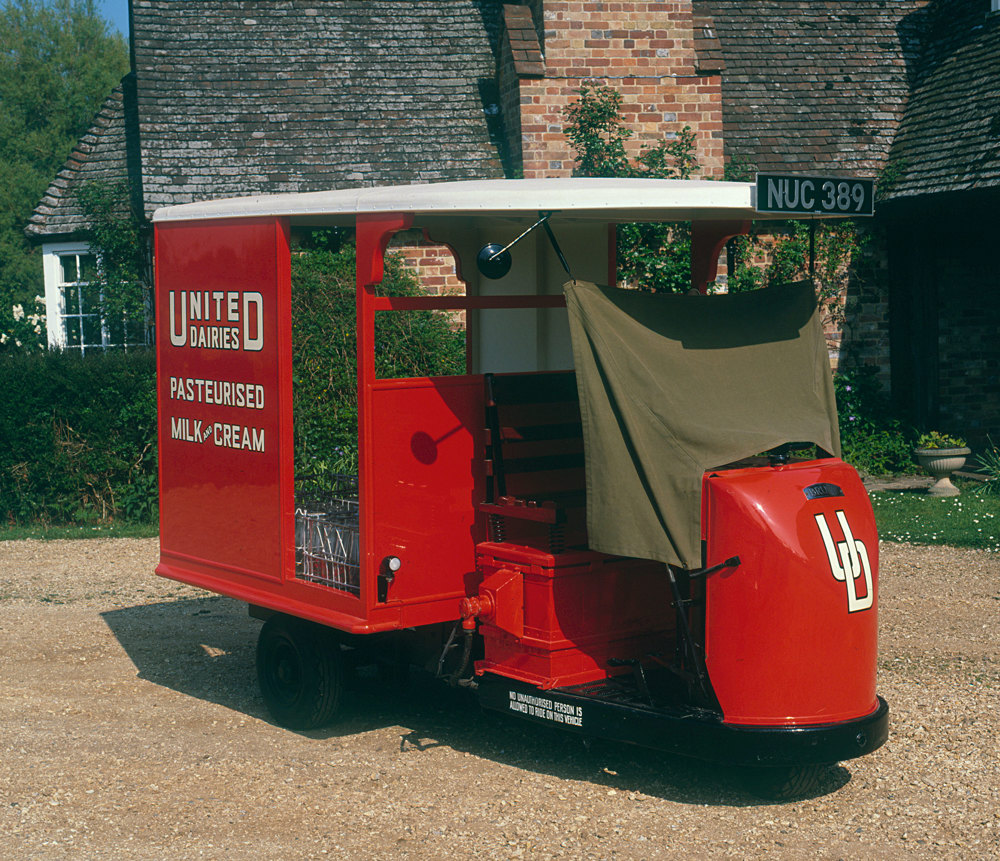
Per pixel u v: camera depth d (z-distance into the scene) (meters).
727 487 5.24
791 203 5.52
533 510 5.84
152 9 16.58
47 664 8.15
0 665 8.12
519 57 15.00
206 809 5.53
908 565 10.58
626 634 5.93
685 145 15.28
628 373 5.48
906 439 16.05
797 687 5.20
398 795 5.68
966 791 5.67
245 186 14.95
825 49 17.59
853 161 16.17
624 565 5.90
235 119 15.58
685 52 15.29
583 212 6.04
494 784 5.82
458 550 6.23
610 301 5.61
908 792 5.66
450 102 16.14
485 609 5.82
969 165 14.41
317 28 16.75
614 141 15.07
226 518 7.01
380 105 16.00
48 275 16.23
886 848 5.03
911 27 18.08
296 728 6.73
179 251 7.26
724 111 16.59
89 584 10.66
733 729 5.16
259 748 6.41
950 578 10.09
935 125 15.88
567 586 5.73
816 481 5.42
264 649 6.93
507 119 15.70
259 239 6.56
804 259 15.77
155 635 8.93
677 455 5.37
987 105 15.10
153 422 13.41
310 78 16.16
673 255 14.93
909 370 16.39
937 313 15.79
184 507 7.39
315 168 15.24
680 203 5.45
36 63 39.19
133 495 13.42
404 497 6.02
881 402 16.14
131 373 13.29
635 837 5.15
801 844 5.07
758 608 5.18
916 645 8.18
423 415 6.08
